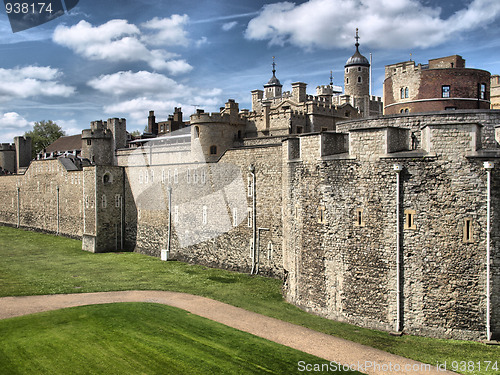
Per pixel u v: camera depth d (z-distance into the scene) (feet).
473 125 64.08
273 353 62.95
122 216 168.35
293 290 87.15
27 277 117.60
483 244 64.13
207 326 74.79
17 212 237.86
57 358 63.41
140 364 61.05
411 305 68.18
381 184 70.23
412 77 98.37
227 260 124.26
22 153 291.99
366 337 67.46
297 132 149.38
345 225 74.59
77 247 170.91
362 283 72.69
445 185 65.77
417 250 67.56
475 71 94.73
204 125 146.82
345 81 217.56
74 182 190.80
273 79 261.24
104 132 213.66
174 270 125.18
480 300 64.44
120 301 92.84
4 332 73.51
